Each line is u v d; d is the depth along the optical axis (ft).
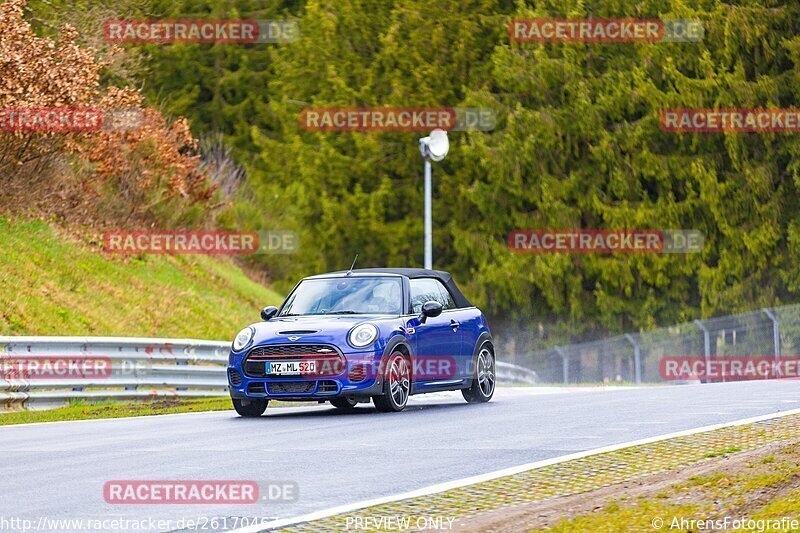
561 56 474.90
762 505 83.35
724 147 460.96
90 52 290.76
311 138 506.07
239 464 107.96
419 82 489.67
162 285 298.35
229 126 529.04
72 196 295.48
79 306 258.98
